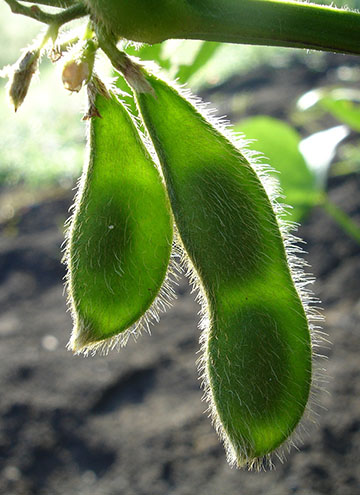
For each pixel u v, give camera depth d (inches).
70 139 25.4
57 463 12.1
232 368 4.9
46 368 14.3
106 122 4.8
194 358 14.2
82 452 12.3
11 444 12.5
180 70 6.4
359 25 4.4
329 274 16.3
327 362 13.1
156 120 4.7
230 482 11.1
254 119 8.6
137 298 4.9
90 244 4.8
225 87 27.5
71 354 14.7
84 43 4.3
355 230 8.8
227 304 4.9
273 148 8.7
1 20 37.4
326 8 4.4
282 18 4.4
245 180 4.8
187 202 4.8
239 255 4.8
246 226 4.8
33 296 17.2
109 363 14.3
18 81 4.3
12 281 17.9
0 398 13.6
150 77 4.7
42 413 13.1
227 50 30.5
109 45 4.4
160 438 12.3
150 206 4.9
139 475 11.6
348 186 19.3
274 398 4.9
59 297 17.0
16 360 14.6
